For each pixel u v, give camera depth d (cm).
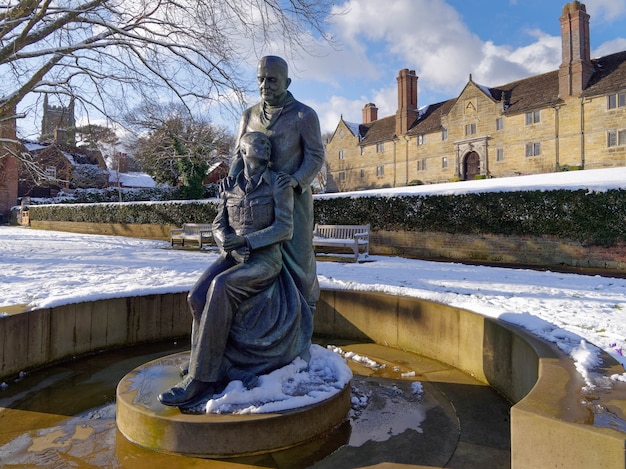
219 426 249
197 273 740
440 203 1333
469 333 408
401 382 387
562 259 1113
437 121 4156
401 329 485
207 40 1175
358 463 250
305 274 338
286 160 332
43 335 427
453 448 270
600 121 3019
